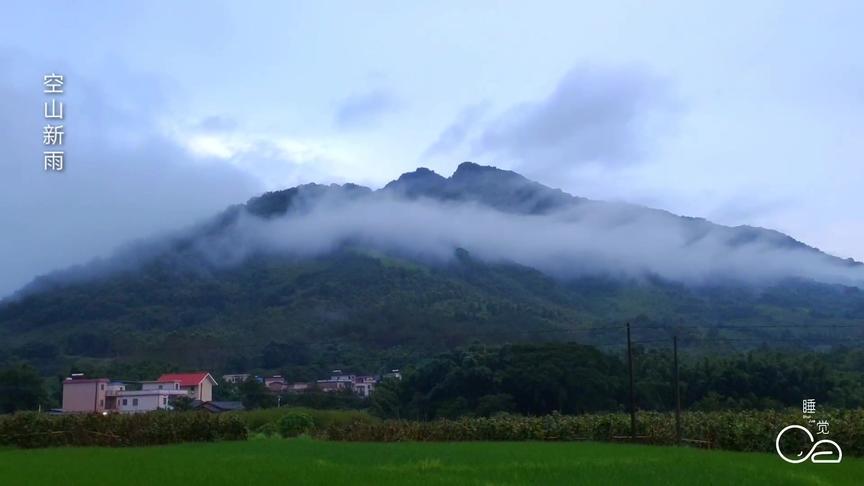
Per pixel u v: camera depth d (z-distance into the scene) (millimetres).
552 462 25156
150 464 24344
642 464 24047
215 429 43250
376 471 21938
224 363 86938
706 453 30625
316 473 21234
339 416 55281
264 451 31031
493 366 61781
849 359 63594
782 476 20688
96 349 86812
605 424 43812
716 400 56312
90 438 40500
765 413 37562
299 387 77438
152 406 67750
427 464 23953
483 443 39531
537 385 59156
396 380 70375
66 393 66500
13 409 59844
